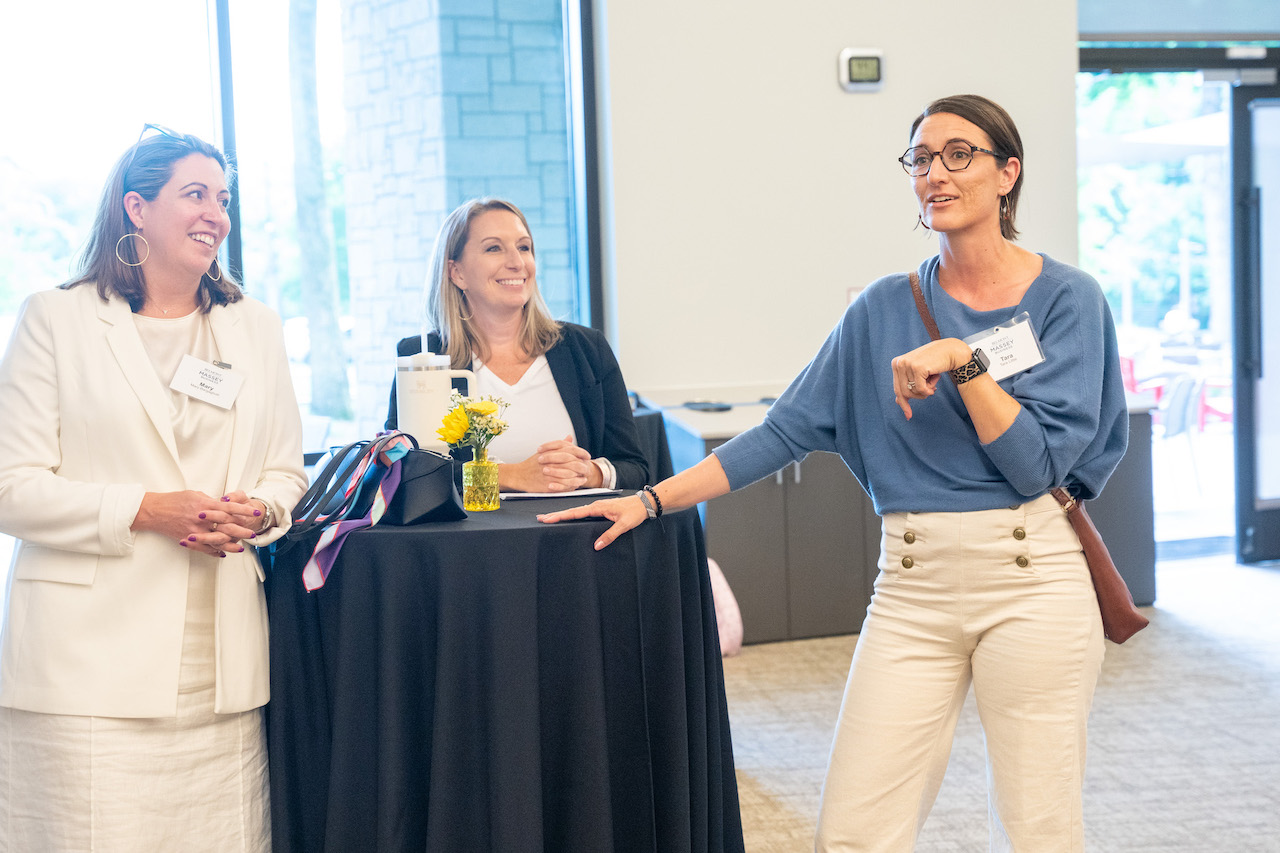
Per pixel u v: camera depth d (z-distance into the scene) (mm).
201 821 1718
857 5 4531
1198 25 5137
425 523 1794
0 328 3895
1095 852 2484
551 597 1780
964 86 4652
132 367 1688
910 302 1756
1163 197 6531
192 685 1702
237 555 1753
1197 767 2953
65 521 1607
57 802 1632
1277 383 5266
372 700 1778
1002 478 1644
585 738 1780
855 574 4250
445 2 4312
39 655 1637
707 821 1966
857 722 1752
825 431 1888
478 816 1767
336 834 1781
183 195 1703
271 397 1878
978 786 2859
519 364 2359
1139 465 4469
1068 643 1618
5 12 3797
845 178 4594
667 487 1856
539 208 4520
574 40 4461
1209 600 4652
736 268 4539
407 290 4363
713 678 2031
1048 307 1649
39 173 3883
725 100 4461
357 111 4242
